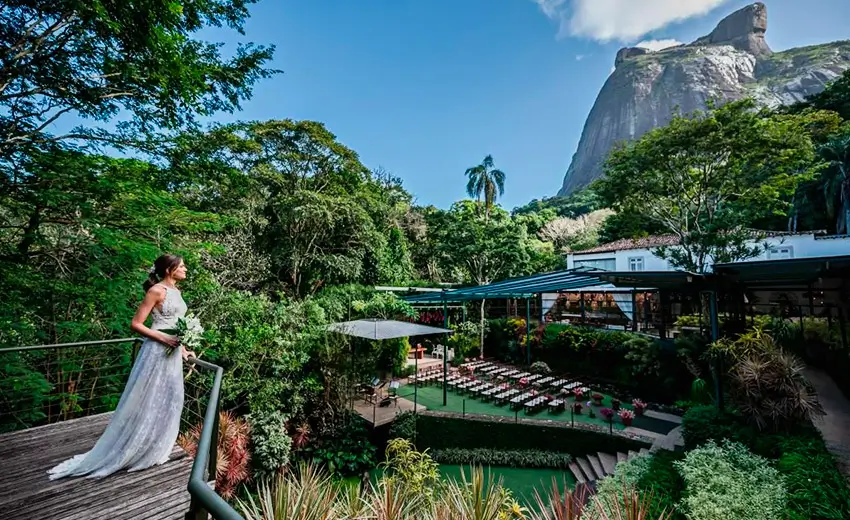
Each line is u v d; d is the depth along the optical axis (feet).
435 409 36.50
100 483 8.01
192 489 3.47
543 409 36.40
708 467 16.75
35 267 16.80
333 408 32.07
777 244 49.08
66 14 14.24
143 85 16.76
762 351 20.57
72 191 16.30
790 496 13.61
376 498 10.06
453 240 62.90
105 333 18.52
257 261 40.91
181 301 9.18
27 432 11.19
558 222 102.37
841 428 20.62
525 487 27.53
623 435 28.78
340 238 51.78
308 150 54.03
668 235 60.03
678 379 36.81
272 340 28.12
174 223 21.02
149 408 8.82
